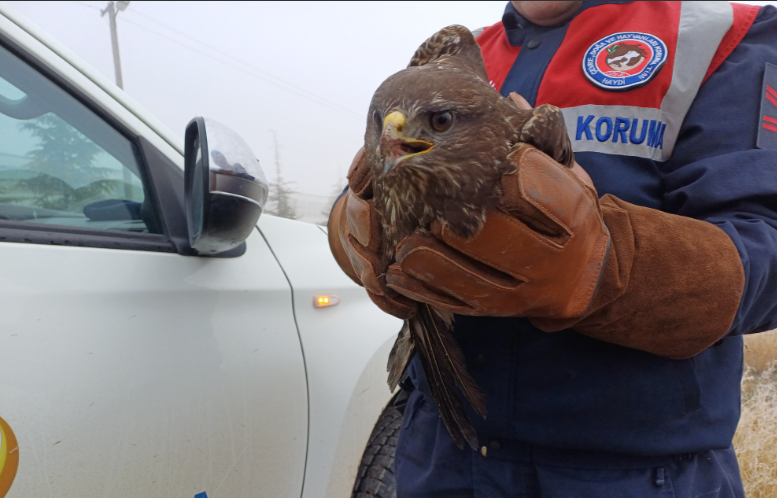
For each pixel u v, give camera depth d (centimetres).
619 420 114
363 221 115
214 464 150
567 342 118
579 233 93
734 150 112
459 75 100
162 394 140
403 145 96
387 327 220
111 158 160
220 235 145
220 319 161
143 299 143
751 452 259
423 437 148
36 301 123
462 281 97
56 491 117
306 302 193
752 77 115
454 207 95
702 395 116
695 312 98
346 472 192
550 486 121
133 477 131
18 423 113
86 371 126
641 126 121
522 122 98
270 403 169
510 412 122
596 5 135
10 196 135
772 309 107
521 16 152
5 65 141
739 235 101
